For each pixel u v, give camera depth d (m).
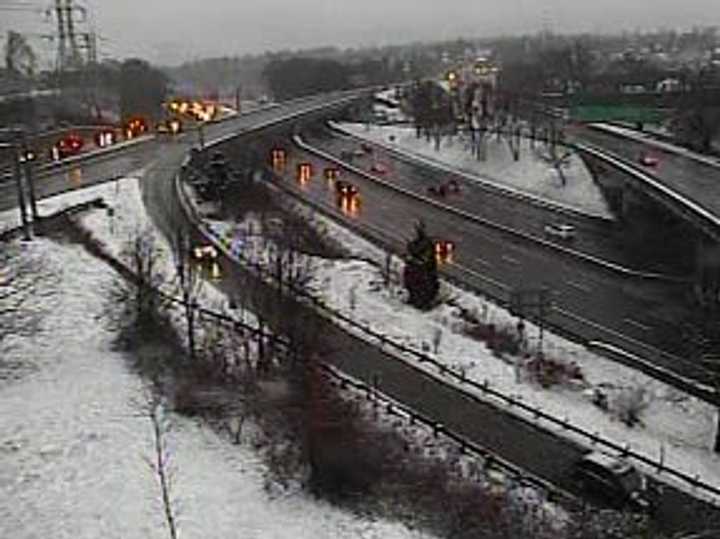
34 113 160.62
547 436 54.38
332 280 83.56
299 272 69.69
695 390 63.97
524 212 121.50
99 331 65.69
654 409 61.62
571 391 62.72
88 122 172.38
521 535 43.59
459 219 117.00
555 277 91.75
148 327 64.25
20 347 62.50
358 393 58.31
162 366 60.31
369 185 139.50
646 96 179.50
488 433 54.50
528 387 62.25
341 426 50.25
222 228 93.75
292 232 84.50
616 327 77.50
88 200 97.00
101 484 46.84
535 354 68.88
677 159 116.25
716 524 45.62
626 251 100.75
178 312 69.94
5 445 50.25
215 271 78.56
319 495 46.88
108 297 69.75
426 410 57.22
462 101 189.25
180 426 53.06
